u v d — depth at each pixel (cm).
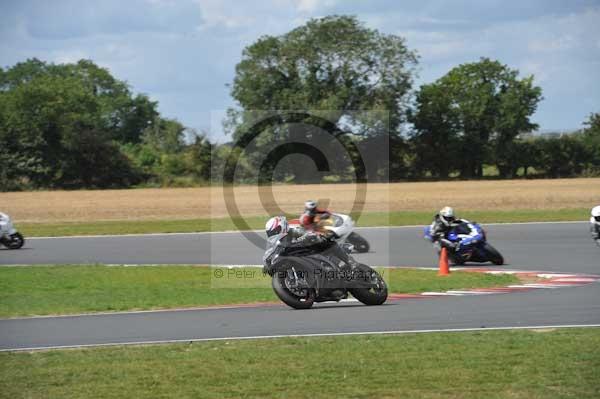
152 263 4756
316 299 2786
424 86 15962
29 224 7862
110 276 4147
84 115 16450
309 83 12912
